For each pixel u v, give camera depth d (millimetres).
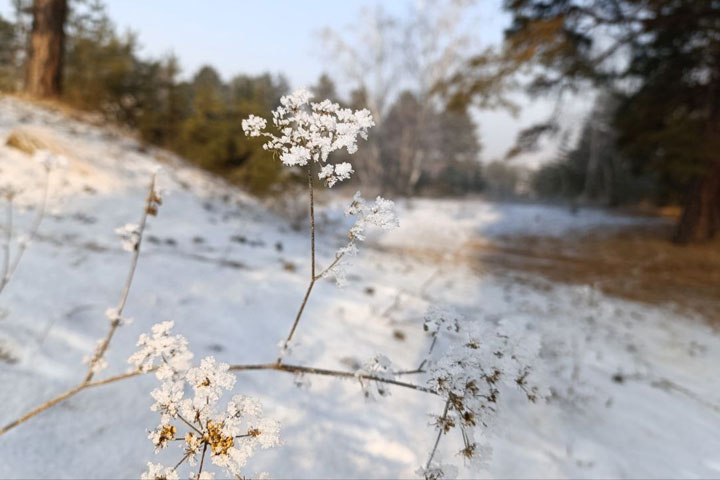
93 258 2875
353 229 912
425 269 7219
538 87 11367
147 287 2627
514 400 2506
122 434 1435
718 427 2916
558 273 8570
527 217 15273
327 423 1774
